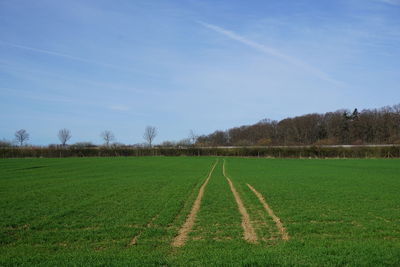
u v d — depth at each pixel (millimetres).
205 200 23609
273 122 192125
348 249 11969
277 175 43531
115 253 12125
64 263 10828
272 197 24906
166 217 18094
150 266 10453
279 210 20094
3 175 42500
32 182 34844
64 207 21141
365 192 27531
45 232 15352
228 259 10992
